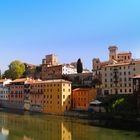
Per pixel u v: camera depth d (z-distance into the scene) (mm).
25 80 188625
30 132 96500
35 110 170625
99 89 158625
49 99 161250
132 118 118188
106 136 88062
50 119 131000
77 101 155000
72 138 85750
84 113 140625
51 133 94438
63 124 114125
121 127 105562
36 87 173125
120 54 187750
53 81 161375
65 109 154125
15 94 190750
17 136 89875
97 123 116188
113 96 139250
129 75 147000
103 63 187000
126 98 129875
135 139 83312
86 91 151125
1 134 93250
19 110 178625
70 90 158750
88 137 86938
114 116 125312
